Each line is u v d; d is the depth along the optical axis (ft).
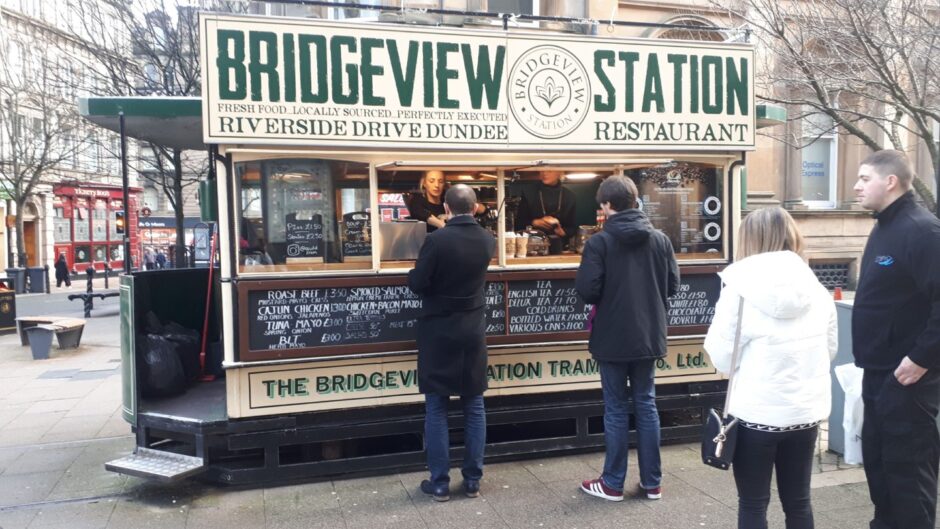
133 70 45.27
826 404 9.52
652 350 13.32
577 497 13.88
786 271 9.17
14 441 18.60
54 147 82.69
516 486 14.49
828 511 13.01
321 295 14.40
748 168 40.19
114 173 109.19
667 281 13.94
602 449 16.57
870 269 10.71
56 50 74.43
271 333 14.16
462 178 17.28
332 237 14.92
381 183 16.53
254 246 14.44
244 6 36.27
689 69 16.47
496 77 15.23
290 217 14.64
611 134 15.99
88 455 17.21
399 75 14.67
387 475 15.17
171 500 14.02
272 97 14.01
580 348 16.12
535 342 15.53
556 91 15.61
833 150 43.04
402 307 14.87
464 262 13.23
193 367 18.34
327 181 14.83
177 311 19.42
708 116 16.65
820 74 24.88
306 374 14.56
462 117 15.07
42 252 106.22
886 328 10.46
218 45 13.69
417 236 15.75
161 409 15.53
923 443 10.23
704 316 16.65
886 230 10.53
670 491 14.10
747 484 9.61
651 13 35.99
